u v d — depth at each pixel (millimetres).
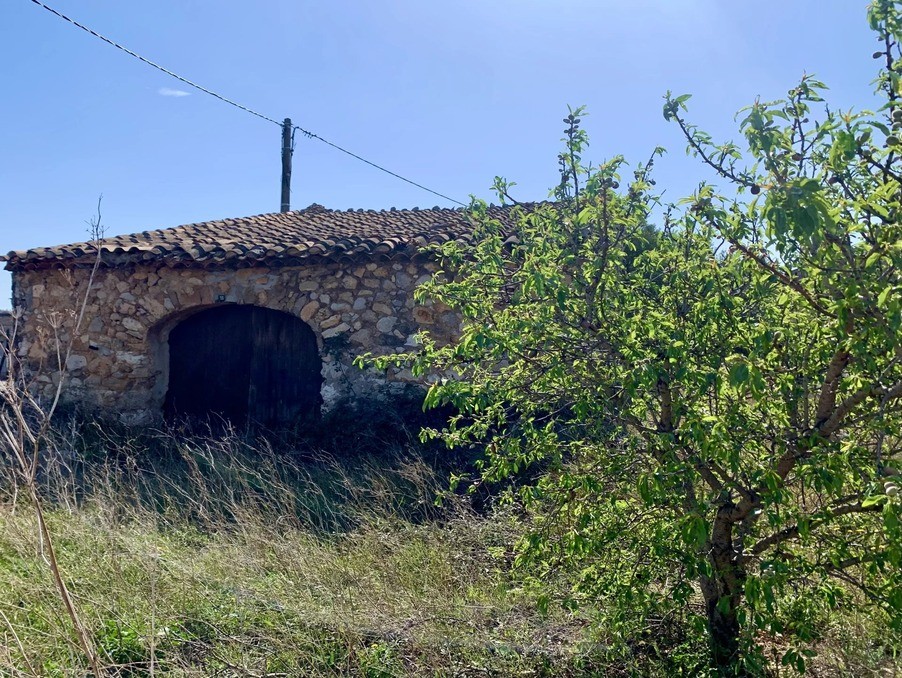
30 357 9562
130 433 8719
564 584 3949
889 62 2896
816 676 3361
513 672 3498
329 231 10078
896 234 2566
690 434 2865
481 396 3406
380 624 3791
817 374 3057
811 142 2809
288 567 4418
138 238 10086
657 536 3014
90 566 4418
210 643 3738
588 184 3244
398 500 6074
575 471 3350
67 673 3363
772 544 3238
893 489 2320
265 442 8242
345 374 8414
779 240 2662
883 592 2965
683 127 2928
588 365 3244
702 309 3072
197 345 9648
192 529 5391
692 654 3443
